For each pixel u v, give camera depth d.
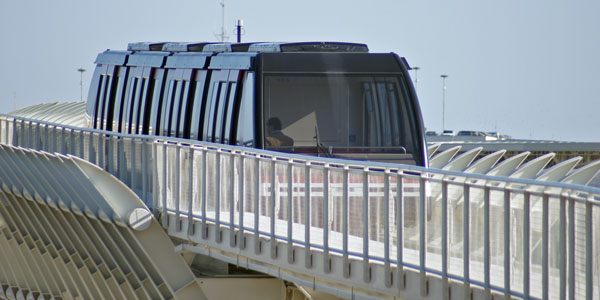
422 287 32.91
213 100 53.31
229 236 41.50
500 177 29.84
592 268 26.97
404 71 50.66
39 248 58.03
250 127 49.41
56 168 48.09
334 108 49.81
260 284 44.16
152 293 46.06
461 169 51.72
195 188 43.66
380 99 50.12
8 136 61.66
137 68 64.62
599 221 26.61
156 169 45.94
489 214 30.75
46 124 57.69
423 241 32.88
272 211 39.00
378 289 34.72
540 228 29.16
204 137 54.22
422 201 32.94
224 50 56.75
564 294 28.19
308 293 39.38
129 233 45.69
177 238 46.03
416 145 49.97
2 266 66.69
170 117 58.62
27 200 54.69
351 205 35.84
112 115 68.56
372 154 49.75
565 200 28.12
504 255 30.06
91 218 47.25
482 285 31.00
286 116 49.41
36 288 63.69
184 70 57.31
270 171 39.41
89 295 52.44
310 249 37.50
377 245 34.78
